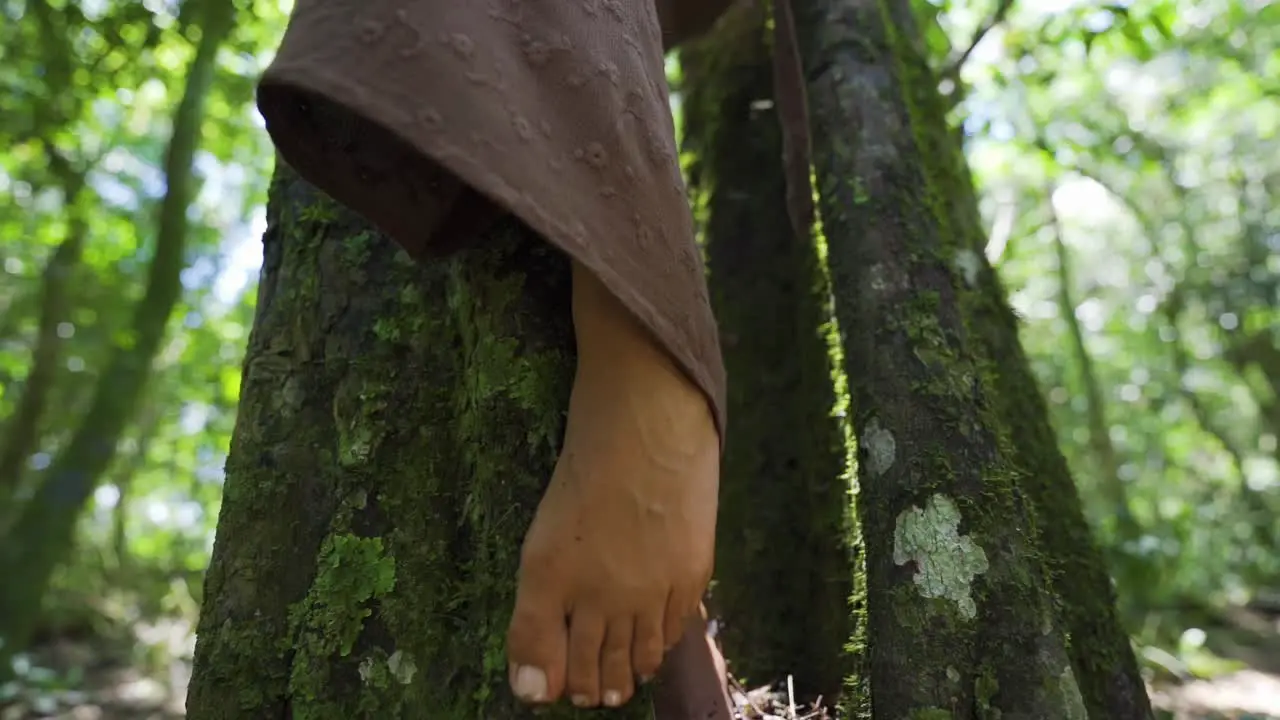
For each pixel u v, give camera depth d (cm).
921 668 64
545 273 61
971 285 104
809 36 91
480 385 60
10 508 355
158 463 560
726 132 121
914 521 68
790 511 106
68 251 377
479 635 60
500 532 58
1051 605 68
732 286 116
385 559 64
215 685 65
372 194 57
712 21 89
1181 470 721
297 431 69
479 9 49
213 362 495
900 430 71
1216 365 666
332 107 53
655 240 52
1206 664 289
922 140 105
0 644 279
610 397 52
